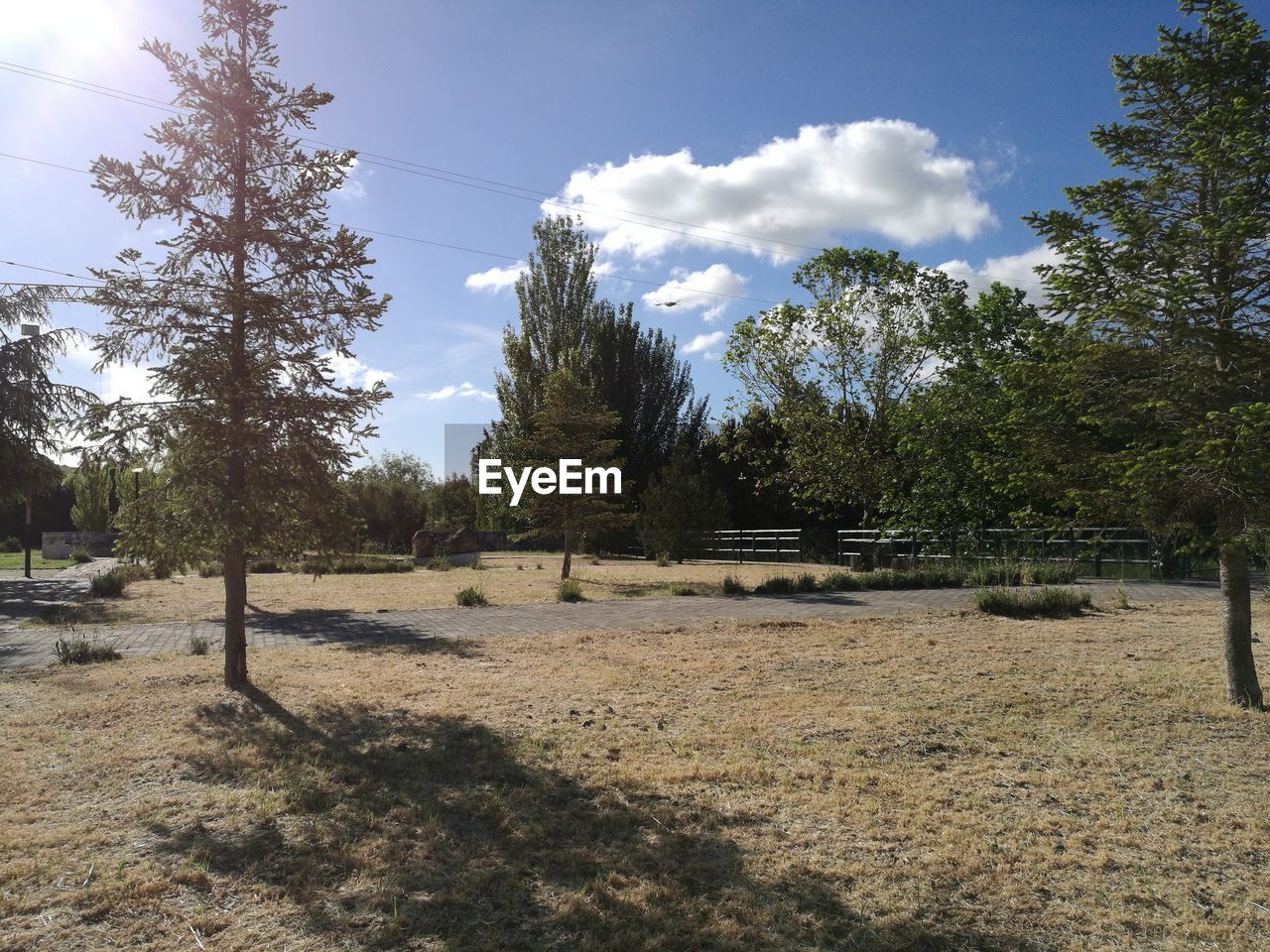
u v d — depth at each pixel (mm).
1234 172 6406
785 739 6043
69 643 10984
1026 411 7426
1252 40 6555
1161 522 6621
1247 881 3895
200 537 6965
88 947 3271
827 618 12617
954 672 8266
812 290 26609
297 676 8344
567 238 41312
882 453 26188
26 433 23500
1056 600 12812
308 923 3461
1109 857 4125
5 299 23172
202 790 5055
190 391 7152
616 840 4289
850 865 4004
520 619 13320
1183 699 7035
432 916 3516
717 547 33938
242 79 7352
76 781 5238
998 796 4926
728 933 3381
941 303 25203
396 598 17609
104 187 6934
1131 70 6898
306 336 7422
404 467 70062
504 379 41188
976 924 3484
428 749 5828
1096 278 6875
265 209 7504
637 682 7969
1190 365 6453
